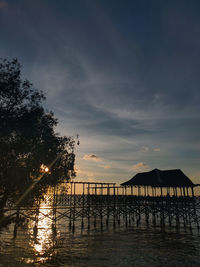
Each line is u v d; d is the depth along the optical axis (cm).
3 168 1669
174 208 3778
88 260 1778
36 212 2712
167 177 3903
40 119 1991
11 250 1989
